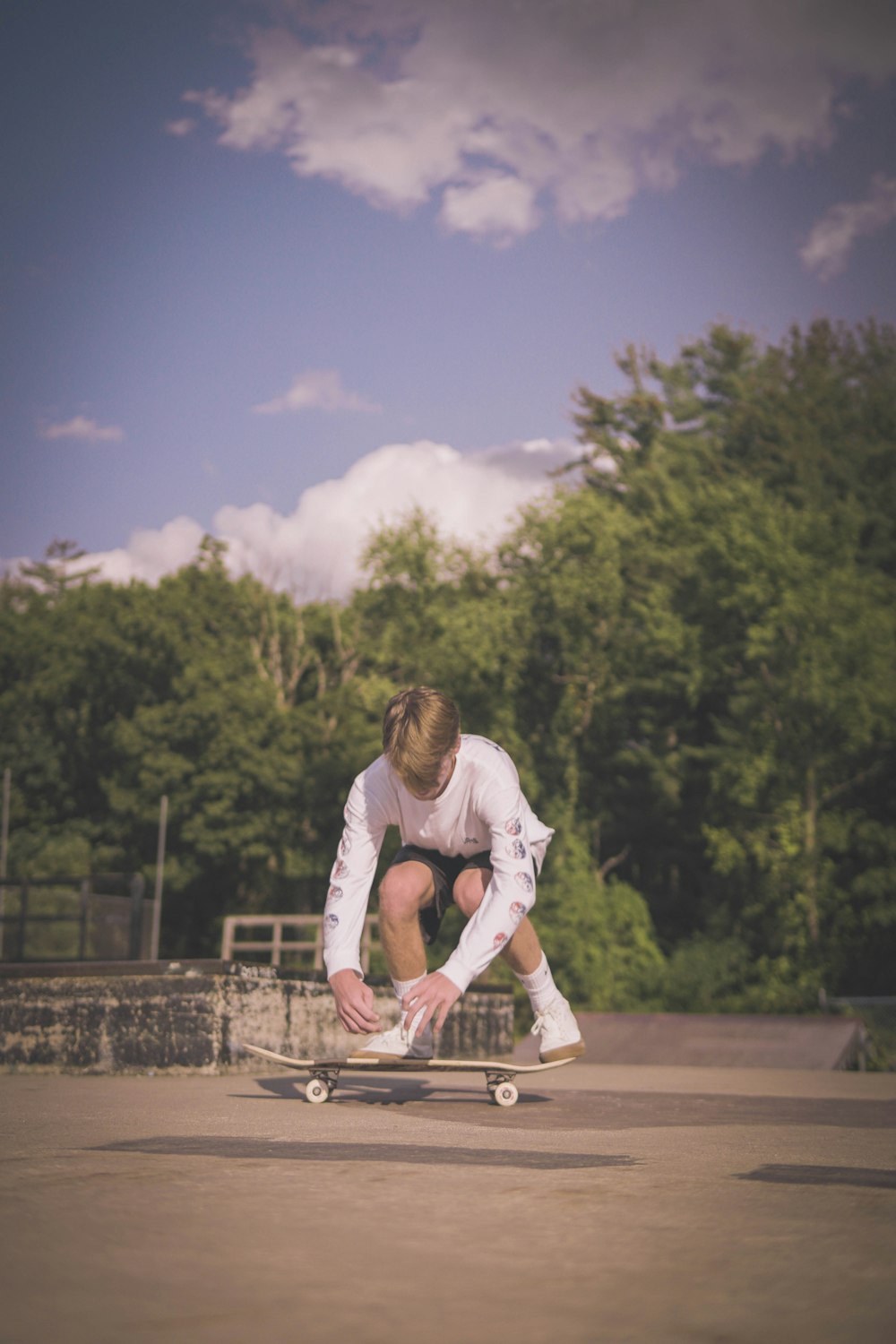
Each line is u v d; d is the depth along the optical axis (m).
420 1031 3.77
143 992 5.23
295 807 40.81
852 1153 2.54
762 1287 1.33
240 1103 3.62
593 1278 1.36
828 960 32.88
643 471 45.44
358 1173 2.08
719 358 49.12
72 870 39.91
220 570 45.12
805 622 33.03
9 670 45.69
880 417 41.72
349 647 43.41
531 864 3.60
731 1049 9.42
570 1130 2.98
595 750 40.53
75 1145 2.44
